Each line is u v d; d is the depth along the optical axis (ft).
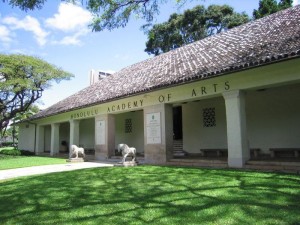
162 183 25.94
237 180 25.34
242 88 34.91
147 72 57.52
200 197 19.88
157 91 44.32
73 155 60.29
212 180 25.99
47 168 47.62
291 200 17.97
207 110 52.29
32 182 30.86
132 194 22.08
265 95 44.24
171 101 43.91
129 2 28.66
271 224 14.10
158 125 45.85
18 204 21.02
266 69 32.53
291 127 41.16
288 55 26.94
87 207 18.95
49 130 96.94
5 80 78.84
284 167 30.58
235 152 35.14
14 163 58.23
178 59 53.57
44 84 85.20
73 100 75.15
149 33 32.63
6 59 75.97
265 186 22.25
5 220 17.06
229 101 36.17
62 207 19.38
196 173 30.78
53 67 84.23
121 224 15.24
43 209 19.16
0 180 35.24
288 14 44.45
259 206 16.97
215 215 15.83
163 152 44.73
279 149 39.68
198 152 52.90
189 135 54.80
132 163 43.60
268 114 43.78
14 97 86.07
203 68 37.45
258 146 44.52
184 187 23.53
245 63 30.32
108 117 58.54
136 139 68.03
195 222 14.88
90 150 79.00
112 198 21.12
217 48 46.26
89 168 41.81
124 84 58.59
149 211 17.20
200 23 110.42
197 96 40.06
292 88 41.47
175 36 112.27
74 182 29.17
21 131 104.06
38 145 90.84
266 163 32.65
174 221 15.17
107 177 31.40
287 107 41.81
